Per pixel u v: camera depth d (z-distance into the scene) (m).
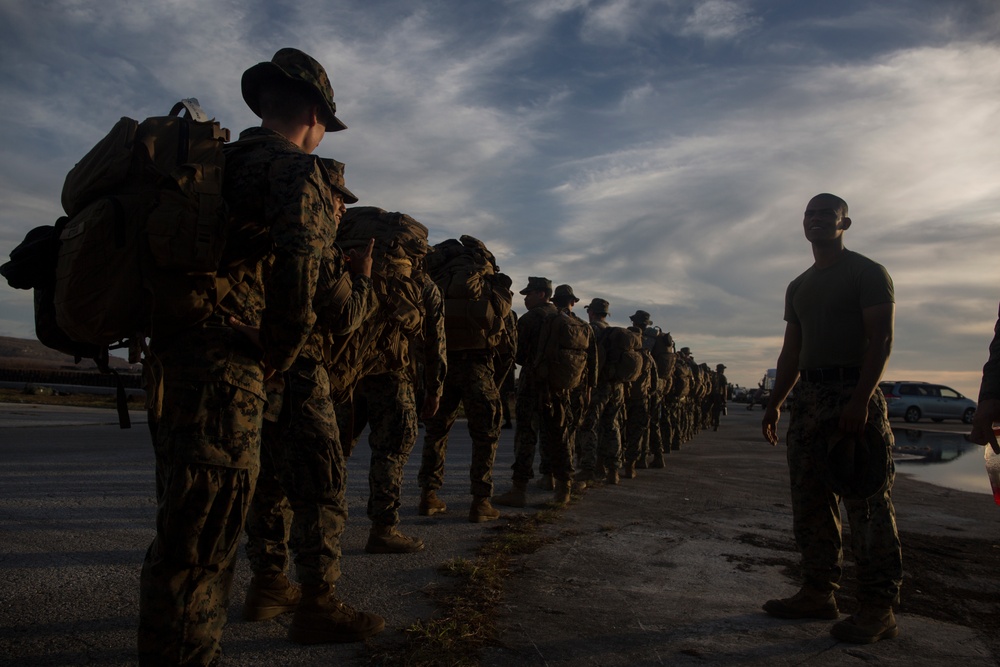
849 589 3.77
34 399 20.91
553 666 2.46
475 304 4.85
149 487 5.87
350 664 2.39
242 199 1.85
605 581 3.60
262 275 2.00
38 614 2.76
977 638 3.03
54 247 1.81
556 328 5.71
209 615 1.76
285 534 2.93
